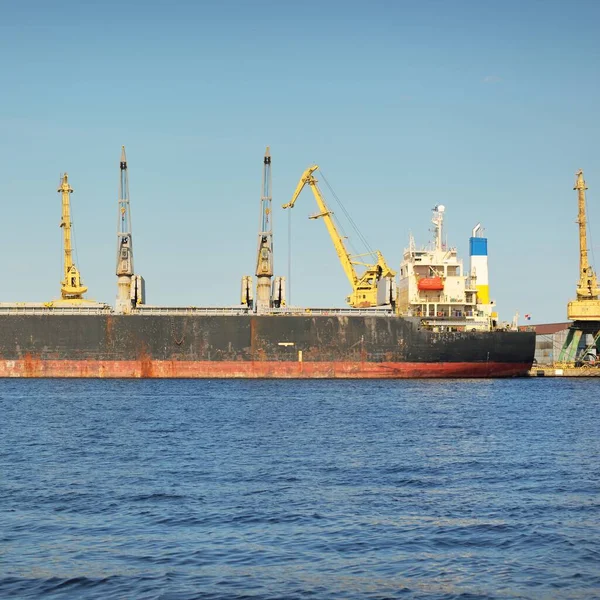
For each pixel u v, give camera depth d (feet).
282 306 453.99
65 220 496.64
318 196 518.37
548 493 124.47
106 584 83.30
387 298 451.12
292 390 358.43
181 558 91.45
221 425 221.87
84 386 382.42
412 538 99.40
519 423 228.63
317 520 107.76
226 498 121.08
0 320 429.38
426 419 238.89
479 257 531.09
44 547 95.81
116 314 429.38
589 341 489.67
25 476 140.15
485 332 430.61
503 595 80.43
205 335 428.15
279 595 80.23
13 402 300.61
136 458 160.86
